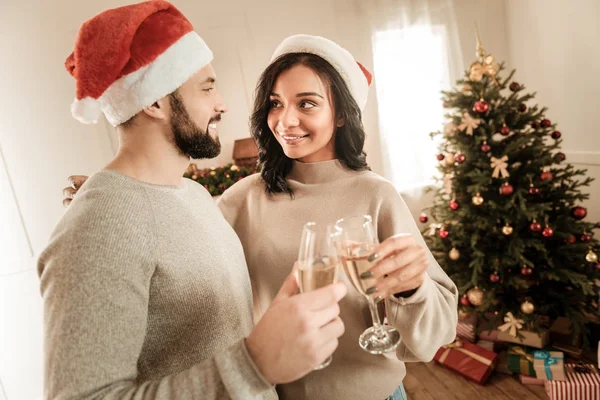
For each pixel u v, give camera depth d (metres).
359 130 1.01
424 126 3.44
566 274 2.09
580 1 2.77
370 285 0.69
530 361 2.19
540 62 3.24
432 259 0.96
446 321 0.86
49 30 2.65
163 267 0.67
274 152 1.07
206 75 0.79
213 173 2.69
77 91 0.71
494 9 3.53
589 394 1.97
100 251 0.58
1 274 2.63
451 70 3.44
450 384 2.30
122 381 0.56
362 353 0.93
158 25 0.72
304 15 3.17
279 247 1.00
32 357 2.73
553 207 2.29
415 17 3.29
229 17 3.03
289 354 0.52
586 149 2.93
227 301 0.76
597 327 2.37
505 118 2.27
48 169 2.71
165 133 0.76
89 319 0.54
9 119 2.61
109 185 0.69
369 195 0.97
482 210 2.27
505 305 2.26
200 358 0.71
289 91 0.94
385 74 3.30
